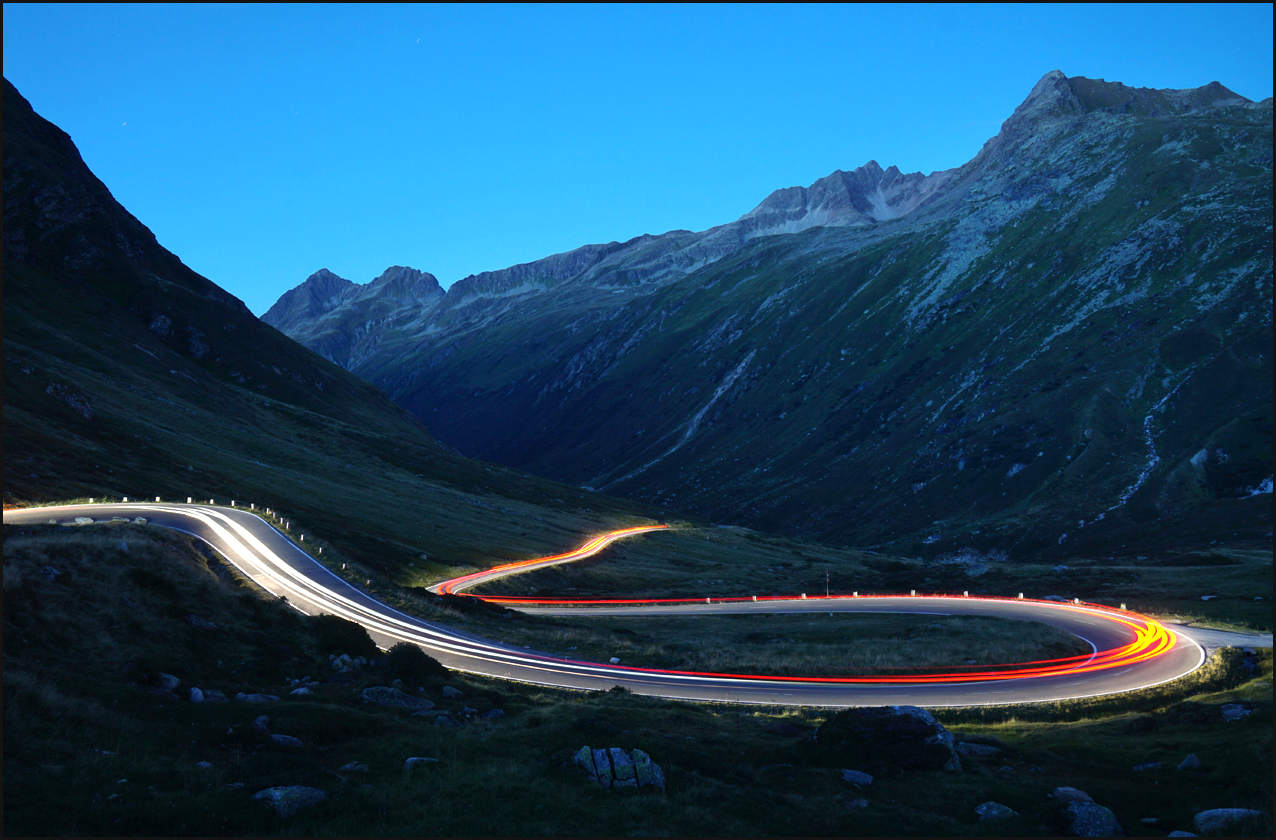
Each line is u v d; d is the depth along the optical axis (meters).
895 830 21.98
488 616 61.38
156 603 32.94
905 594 105.94
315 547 68.19
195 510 74.31
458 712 31.91
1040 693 42.72
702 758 26.78
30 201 162.62
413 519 117.25
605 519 178.25
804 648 57.31
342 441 161.75
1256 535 144.75
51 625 27.22
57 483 71.62
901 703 40.28
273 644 34.69
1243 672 45.75
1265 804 23.50
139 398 119.00
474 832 19.44
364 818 19.59
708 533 184.25
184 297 186.62
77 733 21.11
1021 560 173.00
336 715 26.81
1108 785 26.50
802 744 29.27
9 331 119.31
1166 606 76.75
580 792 22.91
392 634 48.75
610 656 50.44
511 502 165.00
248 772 21.16
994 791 25.14
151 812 17.92
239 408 149.50
